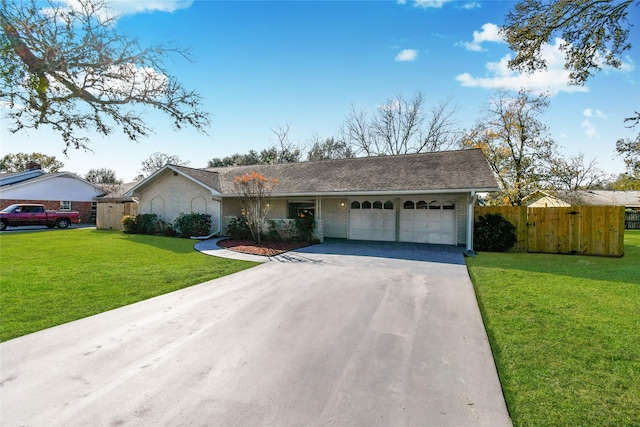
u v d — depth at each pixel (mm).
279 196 16078
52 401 2889
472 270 8672
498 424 2613
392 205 15148
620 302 5781
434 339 4262
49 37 5039
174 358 3730
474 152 15219
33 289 6578
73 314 5172
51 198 27625
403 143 33781
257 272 8375
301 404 2863
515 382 3230
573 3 8453
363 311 5367
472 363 3619
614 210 11305
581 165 31672
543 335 4363
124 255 10914
